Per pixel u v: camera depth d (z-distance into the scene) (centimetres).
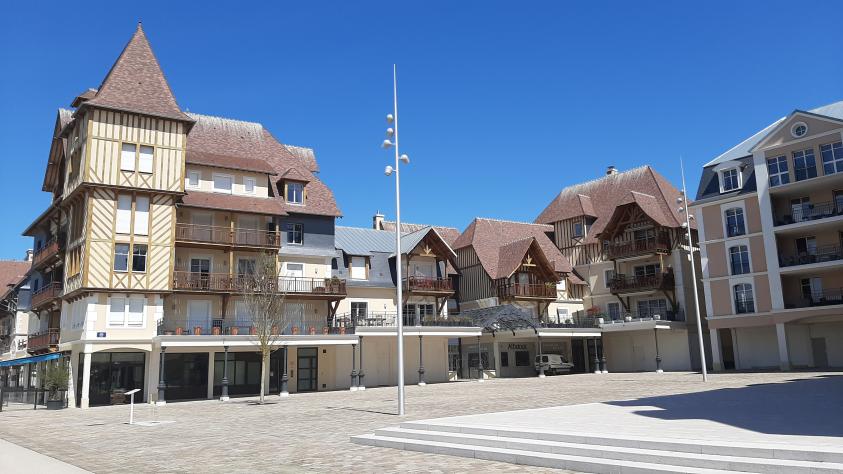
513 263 4409
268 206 3556
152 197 3181
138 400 3106
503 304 4116
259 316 2847
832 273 3569
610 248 4606
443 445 1126
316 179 4019
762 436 923
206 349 3209
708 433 977
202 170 3488
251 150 3934
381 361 3800
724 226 3881
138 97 3222
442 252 4184
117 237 3075
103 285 3006
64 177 3509
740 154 4022
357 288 3884
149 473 1028
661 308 4431
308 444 1305
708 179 4066
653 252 4338
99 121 3095
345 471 980
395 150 1975
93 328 2972
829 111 3841
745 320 3734
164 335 2964
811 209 3603
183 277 3222
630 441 941
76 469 1083
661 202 4634
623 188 5022
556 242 5150
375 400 2456
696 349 4284
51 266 3825
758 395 1717
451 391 2798
